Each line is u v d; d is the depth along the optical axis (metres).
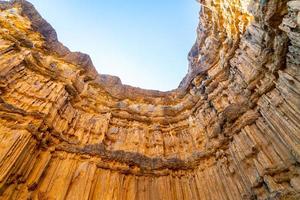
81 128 24.53
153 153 25.95
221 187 19.16
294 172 13.45
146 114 30.80
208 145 22.94
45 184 18.16
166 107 31.97
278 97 15.44
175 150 26.30
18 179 16.31
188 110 29.64
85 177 19.80
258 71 17.75
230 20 24.19
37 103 21.56
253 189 15.66
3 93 19.86
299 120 13.27
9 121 18.20
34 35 27.55
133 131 28.08
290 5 11.45
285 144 14.22
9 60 21.64
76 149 21.50
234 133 19.30
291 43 13.27
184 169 23.27
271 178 14.43
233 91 22.44
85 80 29.55
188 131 27.59
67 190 18.50
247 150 17.22
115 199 19.73
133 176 22.48
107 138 25.77
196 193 20.92
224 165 19.80
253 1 15.52
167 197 21.00
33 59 24.33
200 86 28.55
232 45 23.48
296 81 13.57
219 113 23.05
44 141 19.67
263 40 16.05
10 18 26.09
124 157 23.16
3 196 14.91
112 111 28.91
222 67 25.34
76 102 26.30
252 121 17.88
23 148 17.11
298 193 12.57
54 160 19.97
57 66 27.03
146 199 20.92
